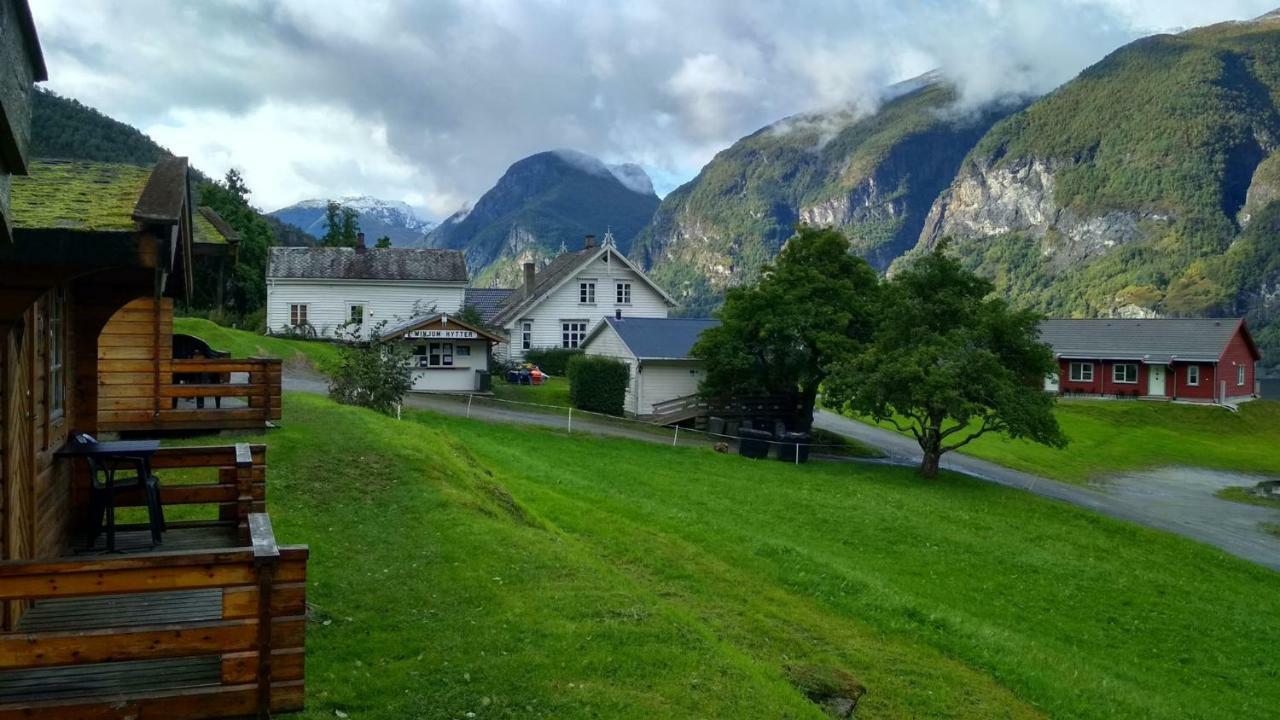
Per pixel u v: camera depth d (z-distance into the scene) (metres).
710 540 19.11
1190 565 24.92
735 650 11.52
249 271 67.25
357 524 13.65
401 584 11.36
